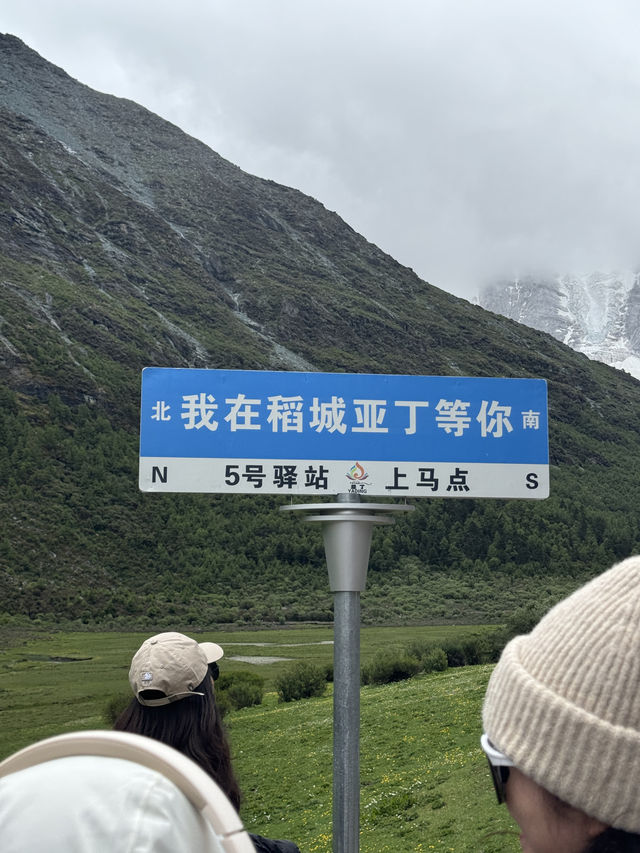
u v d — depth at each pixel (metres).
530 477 5.40
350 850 4.91
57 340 199.12
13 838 0.81
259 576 135.25
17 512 133.50
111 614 111.19
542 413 5.44
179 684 2.41
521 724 0.96
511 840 14.77
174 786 0.85
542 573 140.38
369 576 138.25
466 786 19.94
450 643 52.56
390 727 31.23
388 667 48.16
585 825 0.94
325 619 117.06
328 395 5.35
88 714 57.06
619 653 0.92
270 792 26.22
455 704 33.50
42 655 86.12
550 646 0.98
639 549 156.00
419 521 156.62
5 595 110.75
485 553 147.88
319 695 47.78
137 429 177.75
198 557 137.75
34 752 0.90
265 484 5.27
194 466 5.25
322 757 29.86
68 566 124.00
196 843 0.83
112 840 0.80
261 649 90.56
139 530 141.12
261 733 35.97
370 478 5.31
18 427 159.50
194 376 5.30
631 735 0.88
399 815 19.30
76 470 153.62
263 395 5.32
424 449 5.37
